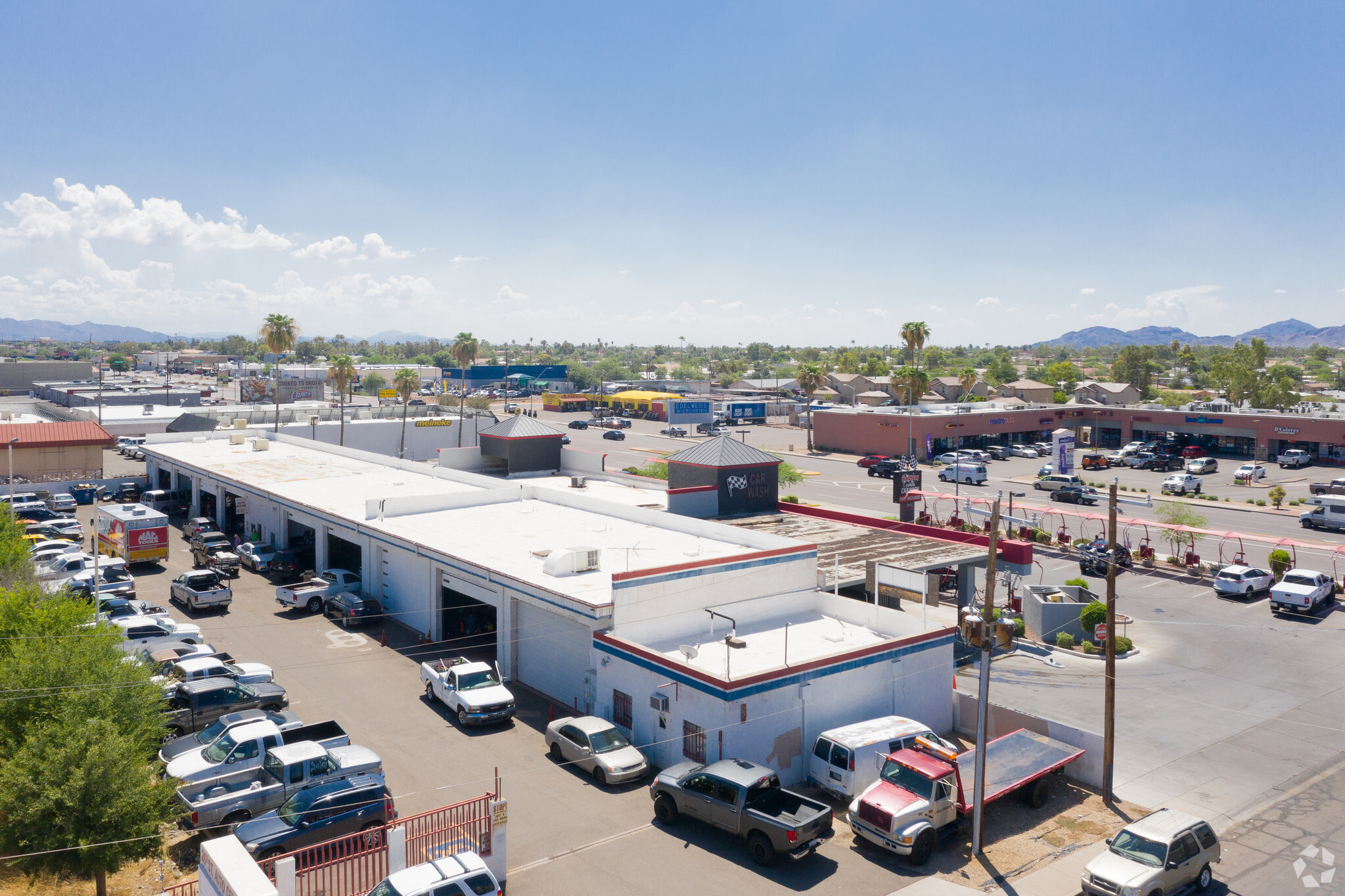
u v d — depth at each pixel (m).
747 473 45.41
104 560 43.44
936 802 19.28
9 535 35.25
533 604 28.06
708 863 18.45
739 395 177.50
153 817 16.39
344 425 79.88
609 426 131.12
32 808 15.42
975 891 17.62
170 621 31.78
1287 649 35.59
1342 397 143.38
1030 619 37.47
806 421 143.38
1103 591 44.72
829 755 21.73
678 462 46.38
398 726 25.42
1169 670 33.06
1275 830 20.81
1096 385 148.50
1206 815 21.58
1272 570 46.62
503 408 163.38
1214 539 55.91
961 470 81.25
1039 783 21.77
